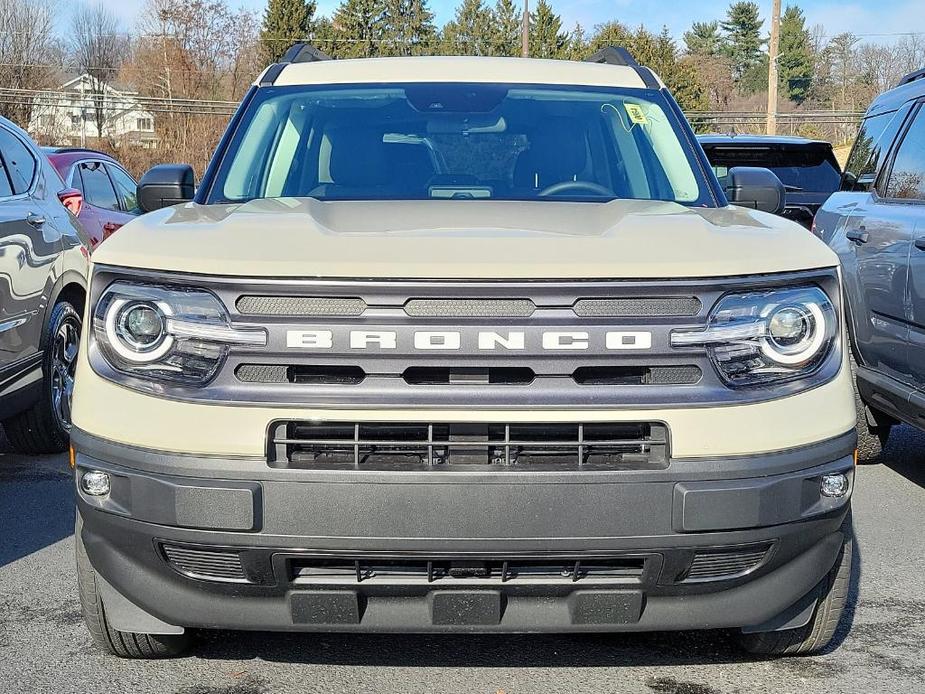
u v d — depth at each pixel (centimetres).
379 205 363
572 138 428
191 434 278
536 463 279
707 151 1004
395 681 342
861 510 543
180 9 6862
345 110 436
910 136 599
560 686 339
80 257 665
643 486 278
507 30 9106
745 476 281
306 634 376
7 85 6119
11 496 560
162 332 283
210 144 6544
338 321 275
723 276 283
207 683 340
